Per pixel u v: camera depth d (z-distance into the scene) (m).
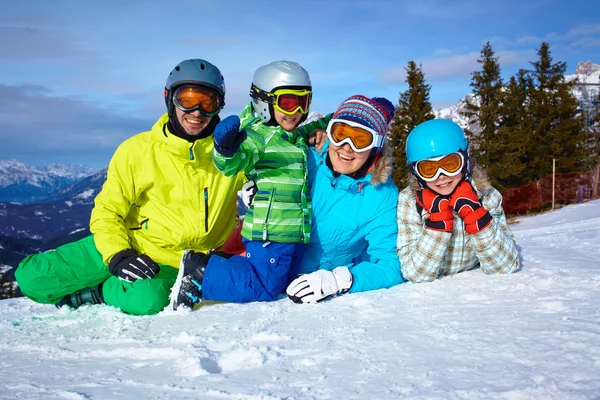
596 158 31.86
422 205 3.32
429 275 3.34
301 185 3.29
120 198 3.44
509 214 27.17
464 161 3.19
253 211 3.27
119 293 3.28
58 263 3.43
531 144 30.56
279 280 3.29
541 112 32.19
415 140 3.22
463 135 3.22
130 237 3.55
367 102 3.25
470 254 3.51
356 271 3.32
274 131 3.41
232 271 3.21
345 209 3.44
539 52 33.53
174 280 3.38
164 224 3.51
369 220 3.48
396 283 3.43
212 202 3.54
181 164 3.46
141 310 3.18
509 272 3.39
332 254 3.61
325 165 3.42
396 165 26.72
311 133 3.58
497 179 29.53
